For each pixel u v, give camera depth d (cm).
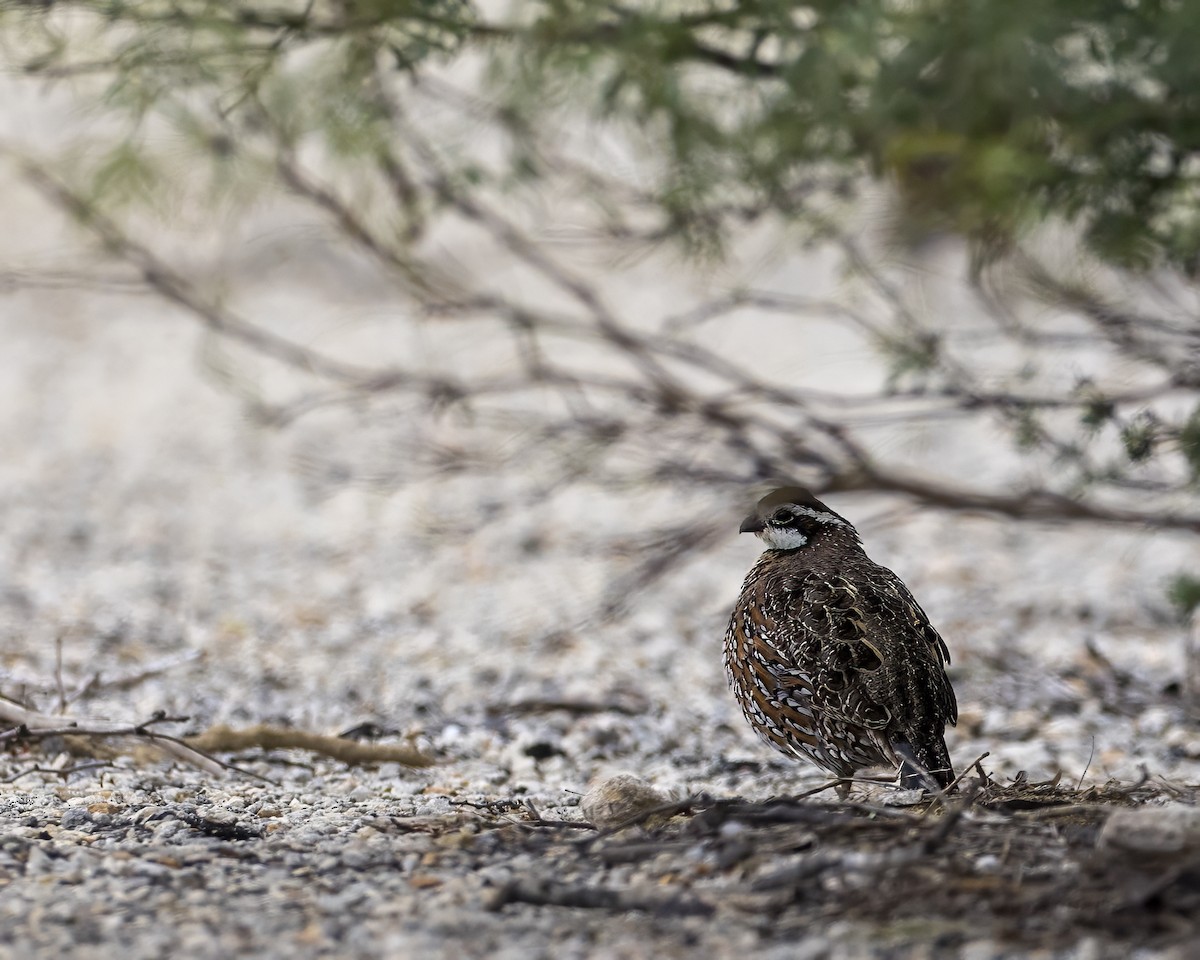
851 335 3067
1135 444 1130
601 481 1451
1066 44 987
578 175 1297
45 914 725
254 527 2261
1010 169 1002
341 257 3269
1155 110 1002
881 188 1214
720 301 1411
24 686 1187
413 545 2150
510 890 732
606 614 1545
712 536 1512
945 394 1273
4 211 3028
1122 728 1292
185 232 1281
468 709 1367
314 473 2433
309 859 819
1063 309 1300
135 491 2436
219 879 782
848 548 1039
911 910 710
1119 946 666
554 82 1030
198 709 1338
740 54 1155
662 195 1178
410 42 1045
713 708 1380
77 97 1105
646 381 2662
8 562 2045
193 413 2802
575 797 1041
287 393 2795
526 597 1900
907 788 875
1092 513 1413
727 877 764
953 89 956
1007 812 843
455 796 1035
